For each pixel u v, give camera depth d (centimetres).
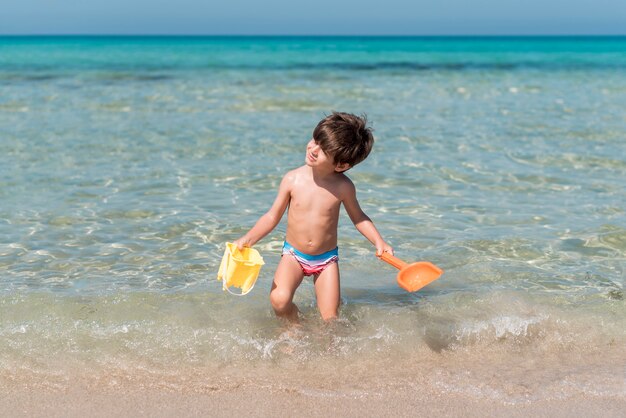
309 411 283
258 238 379
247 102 1234
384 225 547
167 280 432
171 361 321
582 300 407
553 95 1403
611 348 345
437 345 344
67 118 1027
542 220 566
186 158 771
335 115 363
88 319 364
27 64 2111
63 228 531
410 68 2134
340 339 345
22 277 432
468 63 2445
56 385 298
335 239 387
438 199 624
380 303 399
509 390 300
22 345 331
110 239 509
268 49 3744
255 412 281
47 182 659
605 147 856
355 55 3017
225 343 338
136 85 1477
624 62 2528
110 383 301
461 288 425
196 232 526
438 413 282
